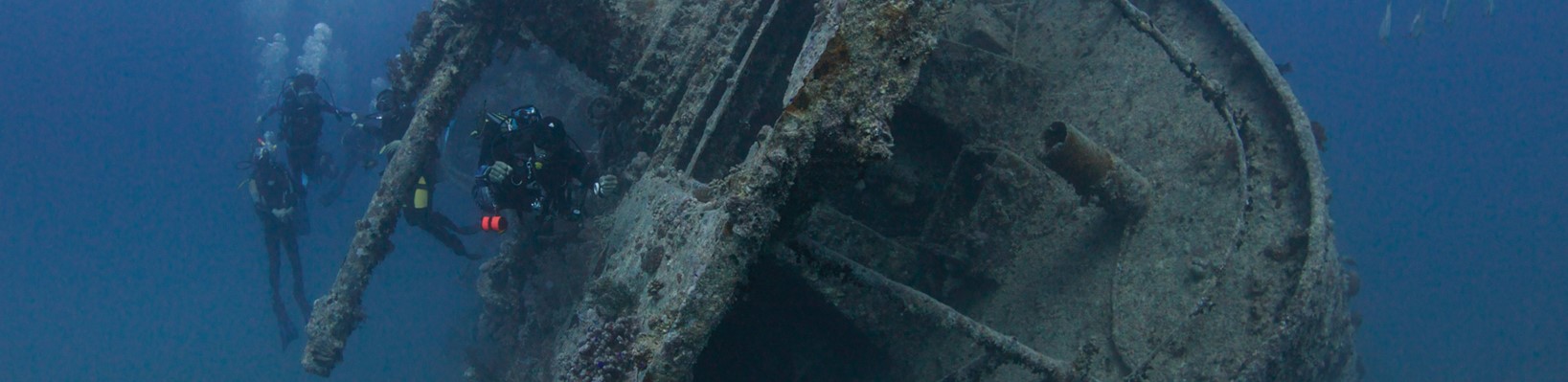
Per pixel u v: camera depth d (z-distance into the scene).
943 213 6.00
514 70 11.16
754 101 5.55
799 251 3.84
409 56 8.95
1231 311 4.84
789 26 5.42
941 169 6.55
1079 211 5.86
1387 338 37.53
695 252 3.41
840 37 2.96
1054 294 5.63
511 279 7.95
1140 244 5.36
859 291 5.46
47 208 61.66
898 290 4.26
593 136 10.46
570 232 7.08
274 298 13.23
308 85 12.23
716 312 3.13
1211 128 5.64
